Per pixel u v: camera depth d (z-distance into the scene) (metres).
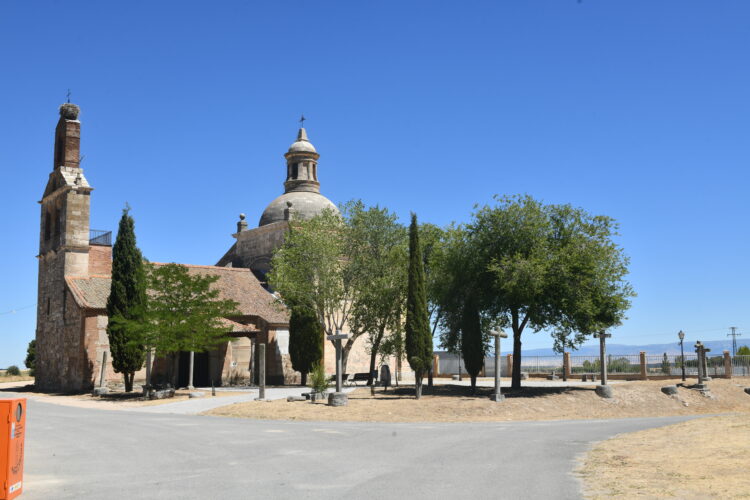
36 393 41.16
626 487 10.13
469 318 32.41
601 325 31.64
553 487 10.20
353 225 38.03
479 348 32.28
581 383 43.00
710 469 11.68
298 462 12.80
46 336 46.00
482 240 32.53
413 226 29.66
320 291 36.22
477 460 13.09
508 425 21.58
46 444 15.66
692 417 26.08
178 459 13.24
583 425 21.61
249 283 48.56
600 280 31.16
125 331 35.41
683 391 34.12
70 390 40.09
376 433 18.33
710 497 9.30
